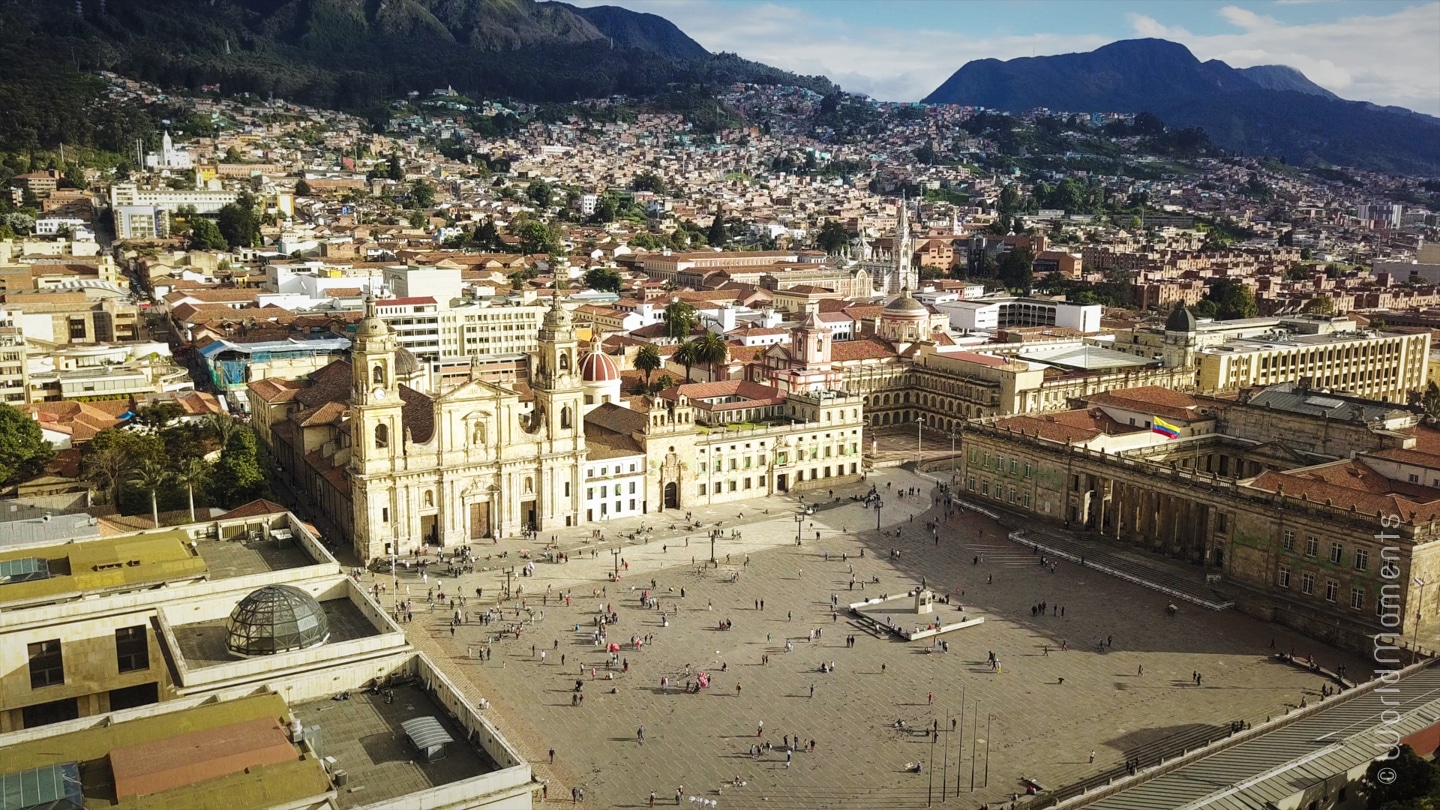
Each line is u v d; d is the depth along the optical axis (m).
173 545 103.06
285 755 68.12
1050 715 118.38
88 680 91.00
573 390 179.50
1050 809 90.19
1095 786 102.69
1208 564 161.50
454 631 137.75
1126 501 175.88
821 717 117.38
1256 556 151.38
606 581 157.25
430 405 175.62
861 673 128.25
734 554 170.50
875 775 105.75
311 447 192.25
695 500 198.62
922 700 121.69
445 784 70.56
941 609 147.88
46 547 101.12
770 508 197.62
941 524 188.12
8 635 87.12
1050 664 131.50
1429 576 136.00
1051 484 185.50
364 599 96.25
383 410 162.38
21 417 167.88
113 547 101.56
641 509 192.00
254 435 188.50
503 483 175.25
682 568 163.38
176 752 67.12
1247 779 89.19
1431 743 98.06
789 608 148.00
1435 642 132.38
